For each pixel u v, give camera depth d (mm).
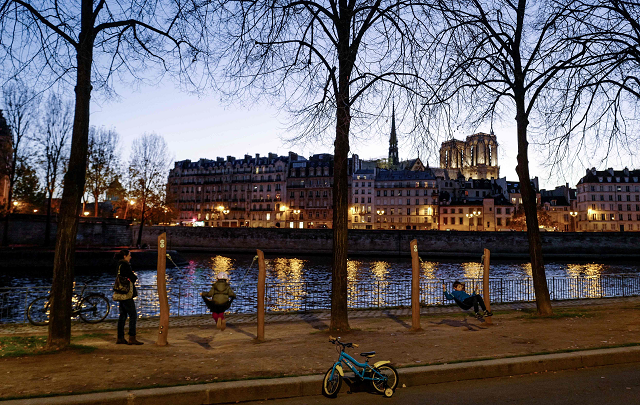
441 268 55031
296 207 117375
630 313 13898
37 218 58094
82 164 9352
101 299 14617
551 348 8883
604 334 10328
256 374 7117
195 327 13266
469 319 13648
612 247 69625
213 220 125000
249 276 45562
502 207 111625
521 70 14008
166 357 8367
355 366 6766
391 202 114375
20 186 64875
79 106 9250
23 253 43281
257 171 122250
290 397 6637
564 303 18484
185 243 82000
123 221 65500
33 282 35875
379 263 61438
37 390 6191
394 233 74375
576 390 6812
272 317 15336
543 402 6293
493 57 13039
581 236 70625
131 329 10094
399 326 12719
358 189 115875
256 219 121000
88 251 45719
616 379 7363
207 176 128750
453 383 7312
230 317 15195
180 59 9820
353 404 6340
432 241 73375
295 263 61000
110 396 5902
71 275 9281
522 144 14492
